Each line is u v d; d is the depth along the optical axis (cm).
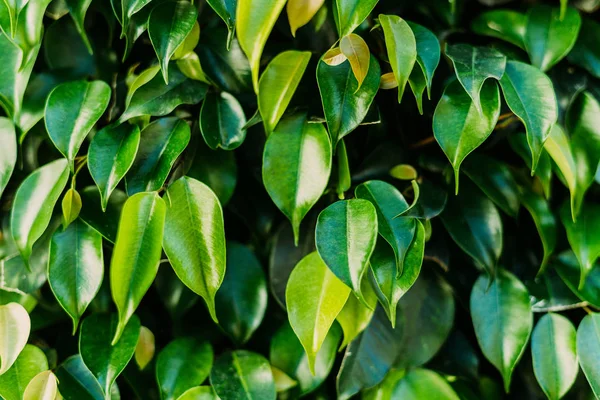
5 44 58
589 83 58
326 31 59
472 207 58
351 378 58
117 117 59
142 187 55
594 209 58
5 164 57
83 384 57
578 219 58
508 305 58
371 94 54
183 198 54
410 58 53
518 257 60
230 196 58
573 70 59
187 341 59
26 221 56
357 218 53
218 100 58
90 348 56
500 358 57
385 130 60
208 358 58
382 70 57
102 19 60
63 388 57
